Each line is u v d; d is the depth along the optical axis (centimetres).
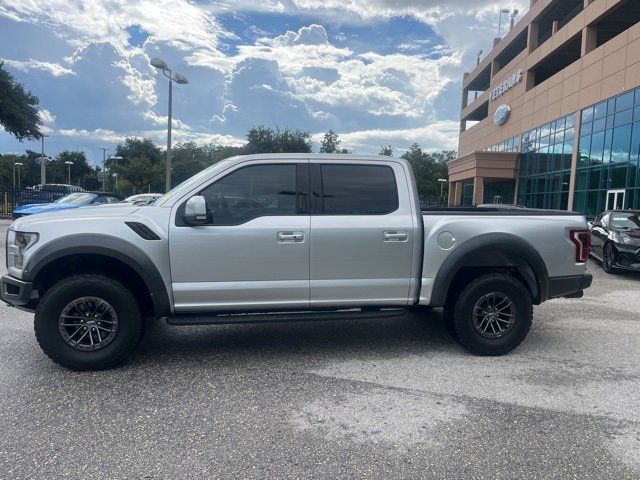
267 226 448
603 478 282
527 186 3491
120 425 337
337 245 458
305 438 323
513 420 351
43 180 5094
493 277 480
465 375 438
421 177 7644
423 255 475
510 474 285
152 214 440
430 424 344
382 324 607
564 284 504
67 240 416
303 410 363
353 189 474
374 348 512
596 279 1030
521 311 486
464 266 504
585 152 2605
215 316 452
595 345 532
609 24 2653
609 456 305
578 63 2697
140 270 423
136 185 5138
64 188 3138
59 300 416
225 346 514
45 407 363
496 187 4309
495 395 395
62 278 446
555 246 496
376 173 480
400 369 451
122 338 430
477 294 479
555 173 3006
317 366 457
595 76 2500
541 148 3234
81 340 427
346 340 539
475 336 484
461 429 337
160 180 5225
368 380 423
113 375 427
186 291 439
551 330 594
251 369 447
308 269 457
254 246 445
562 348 520
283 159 466
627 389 410
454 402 380
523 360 480
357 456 302
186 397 383
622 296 827
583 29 2673
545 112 3169
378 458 300
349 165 475
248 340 536
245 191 458
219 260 441
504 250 480
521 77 3641
